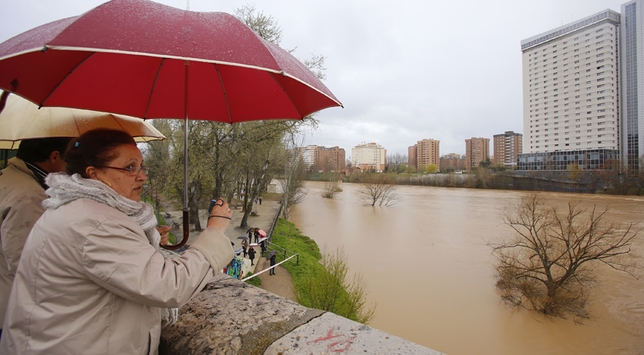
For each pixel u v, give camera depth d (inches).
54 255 33.0
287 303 61.3
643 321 568.4
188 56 31.3
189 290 36.2
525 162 4207.7
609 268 811.4
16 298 34.8
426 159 5999.0
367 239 1091.3
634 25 3469.5
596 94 3597.4
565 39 3828.7
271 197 2007.9
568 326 559.5
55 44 28.6
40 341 33.3
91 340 33.9
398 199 2182.6
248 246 663.8
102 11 33.4
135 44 30.5
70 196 36.0
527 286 671.8
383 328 541.6
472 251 953.5
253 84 63.8
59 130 61.6
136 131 80.4
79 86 56.2
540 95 4126.5
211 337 50.0
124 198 38.5
